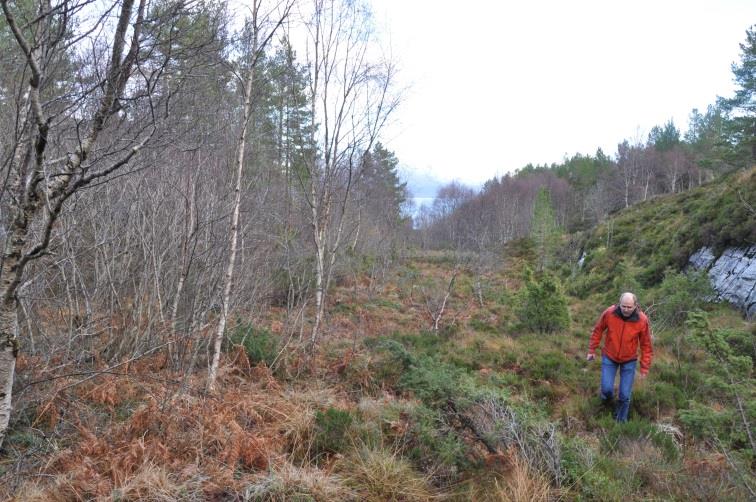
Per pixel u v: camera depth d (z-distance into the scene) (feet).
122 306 18.51
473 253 54.85
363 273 52.29
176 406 13.75
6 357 8.43
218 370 18.11
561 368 23.89
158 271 18.25
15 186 8.63
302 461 11.98
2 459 11.21
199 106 15.23
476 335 30.66
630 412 19.03
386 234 60.29
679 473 12.13
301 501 10.29
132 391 15.05
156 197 19.03
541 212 88.17
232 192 20.77
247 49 17.70
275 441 12.94
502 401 14.84
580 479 11.44
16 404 12.25
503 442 13.06
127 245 18.13
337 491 10.89
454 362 25.02
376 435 13.47
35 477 10.66
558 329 32.45
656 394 19.98
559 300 32.76
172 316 17.67
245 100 17.39
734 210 41.42
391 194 59.72
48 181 8.54
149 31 9.07
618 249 61.93
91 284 19.67
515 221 137.18
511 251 100.01
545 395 21.27
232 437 12.17
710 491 10.93
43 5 8.59
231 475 10.83
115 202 19.24
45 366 13.69
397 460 12.37
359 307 36.91
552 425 13.76
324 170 26.76
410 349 26.32
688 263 44.50
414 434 13.53
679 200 63.98
